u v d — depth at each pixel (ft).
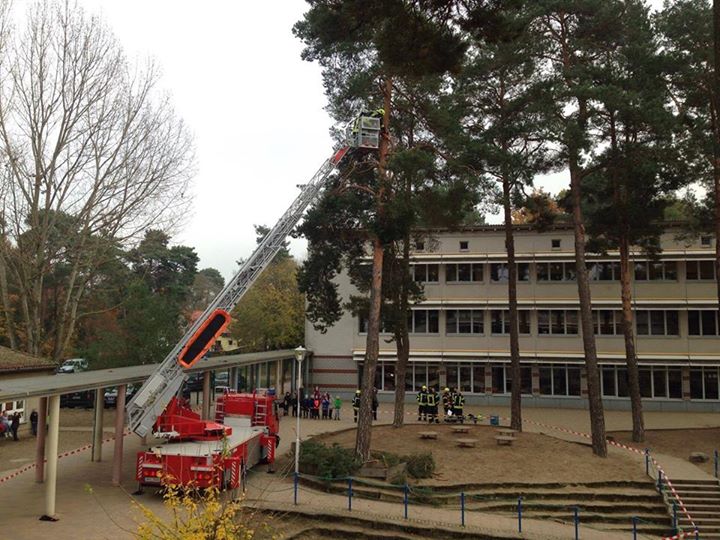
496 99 91.66
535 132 80.33
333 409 119.14
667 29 87.56
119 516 47.42
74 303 103.04
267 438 68.74
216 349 173.27
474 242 139.95
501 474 67.92
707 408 131.13
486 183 76.79
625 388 134.62
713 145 79.97
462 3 44.68
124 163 98.43
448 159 75.05
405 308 92.12
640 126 80.18
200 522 30.01
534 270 138.62
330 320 93.56
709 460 79.66
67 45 95.55
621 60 81.82
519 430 92.99
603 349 135.03
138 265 216.33
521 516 55.98
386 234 67.56
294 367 133.80
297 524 50.60
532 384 138.00
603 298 135.44
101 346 111.65
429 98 76.79
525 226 136.26
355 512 53.06
